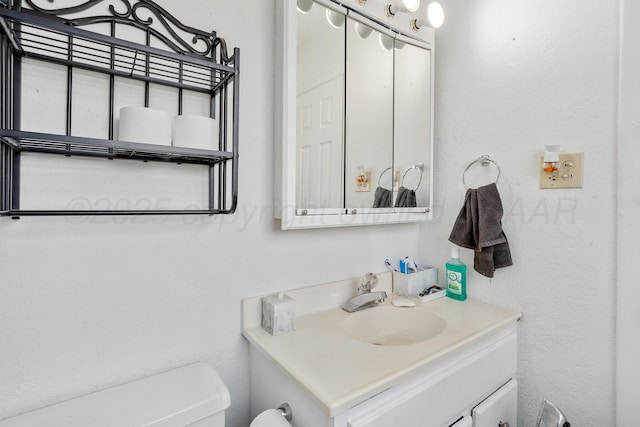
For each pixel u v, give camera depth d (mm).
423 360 762
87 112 715
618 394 880
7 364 654
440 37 1319
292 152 923
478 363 924
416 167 1254
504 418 1004
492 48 1150
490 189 1105
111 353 761
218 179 888
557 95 992
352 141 1068
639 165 831
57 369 702
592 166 924
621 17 858
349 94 1059
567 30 968
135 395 725
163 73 795
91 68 706
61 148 679
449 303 1191
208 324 894
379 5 1109
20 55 639
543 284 1038
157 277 814
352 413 651
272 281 1007
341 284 1153
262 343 854
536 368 1062
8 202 639
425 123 1274
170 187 827
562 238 991
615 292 890
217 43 847
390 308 1150
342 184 1045
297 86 929
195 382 777
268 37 961
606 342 910
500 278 1150
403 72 1202
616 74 876
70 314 712
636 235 839
